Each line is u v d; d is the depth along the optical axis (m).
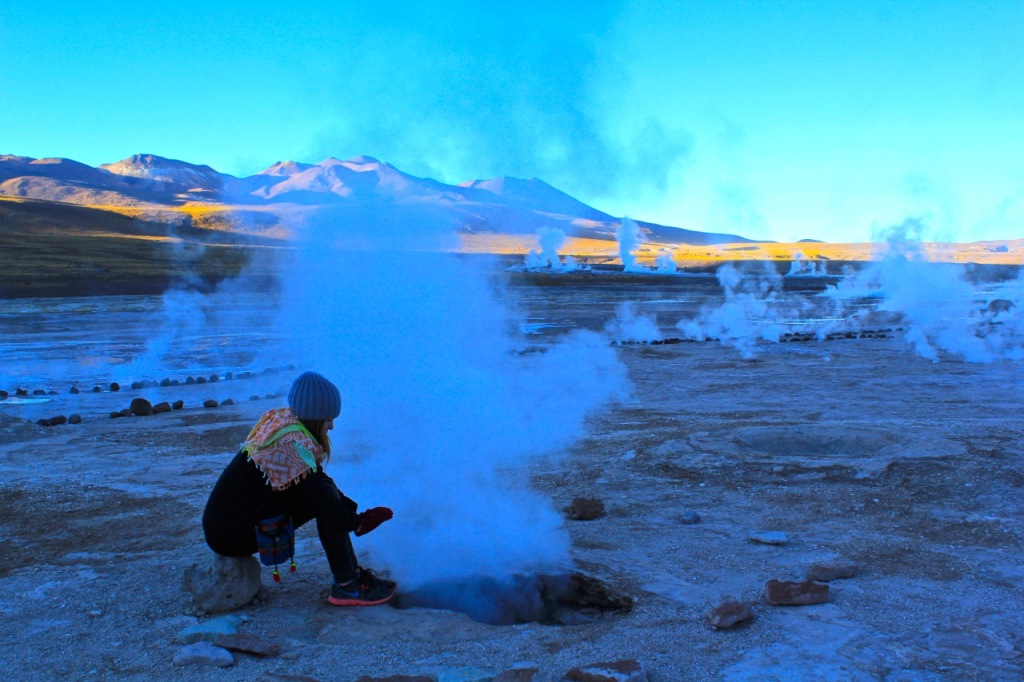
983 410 11.54
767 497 6.79
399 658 3.94
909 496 6.65
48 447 9.66
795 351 22.20
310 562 5.41
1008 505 6.32
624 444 9.03
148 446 9.73
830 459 7.63
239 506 4.50
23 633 4.30
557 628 4.39
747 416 11.16
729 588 4.75
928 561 5.16
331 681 3.69
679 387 14.66
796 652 3.86
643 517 6.32
